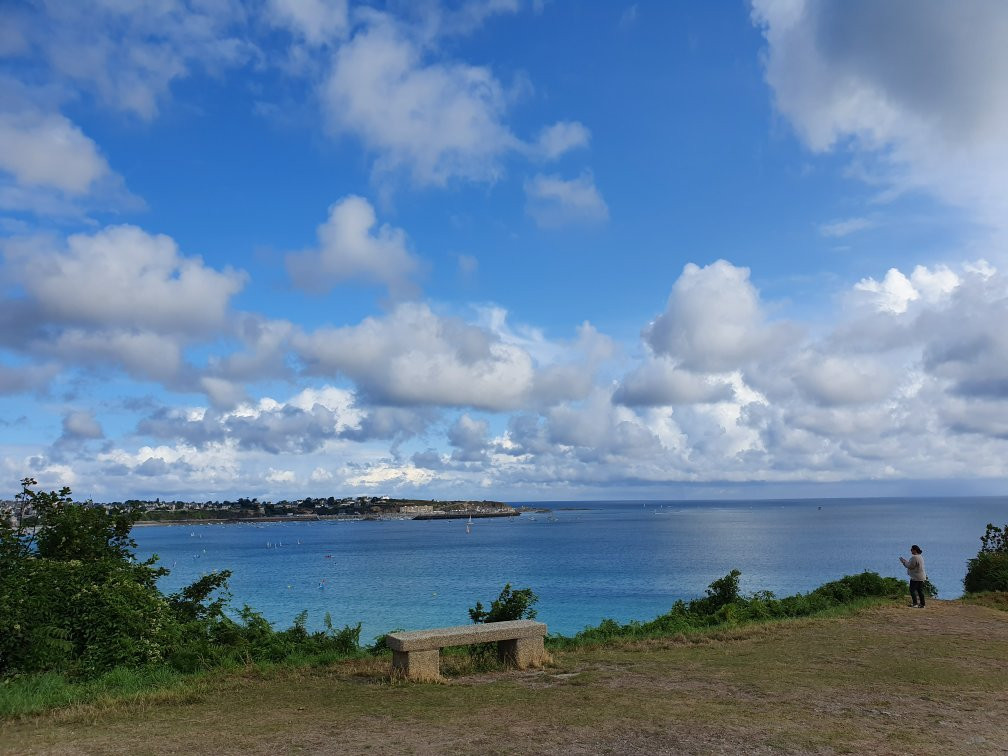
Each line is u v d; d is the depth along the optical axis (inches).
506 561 3499.0
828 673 390.9
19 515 551.5
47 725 287.3
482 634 396.8
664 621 626.5
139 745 254.8
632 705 316.8
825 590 787.4
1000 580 855.1
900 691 346.9
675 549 4001.0
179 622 496.4
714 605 749.3
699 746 255.3
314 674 390.0
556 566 3105.3
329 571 3157.0
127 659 404.8
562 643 513.3
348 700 329.4
